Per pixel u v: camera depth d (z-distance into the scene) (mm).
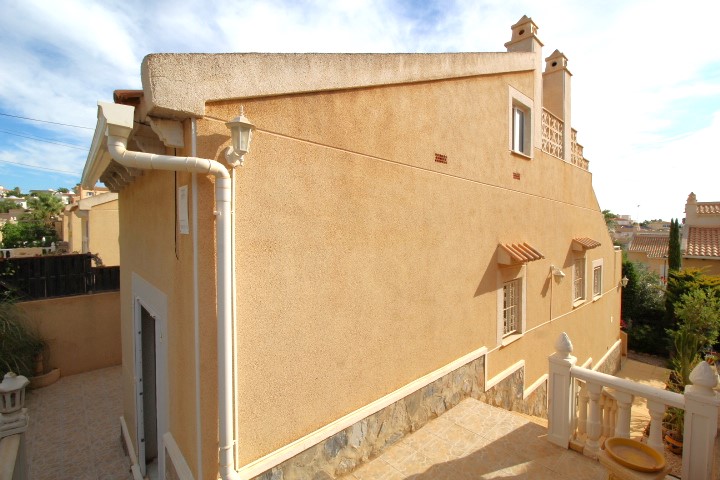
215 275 2957
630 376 14062
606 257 12930
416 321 4879
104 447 5777
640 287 18453
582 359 10531
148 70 2574
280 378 3373
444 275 5348
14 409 3582
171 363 3531
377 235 4297
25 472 3643
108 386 8148
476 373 6016
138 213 4660
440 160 5242
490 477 3984
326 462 3760
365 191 4133
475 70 5859
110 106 2584
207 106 2910
